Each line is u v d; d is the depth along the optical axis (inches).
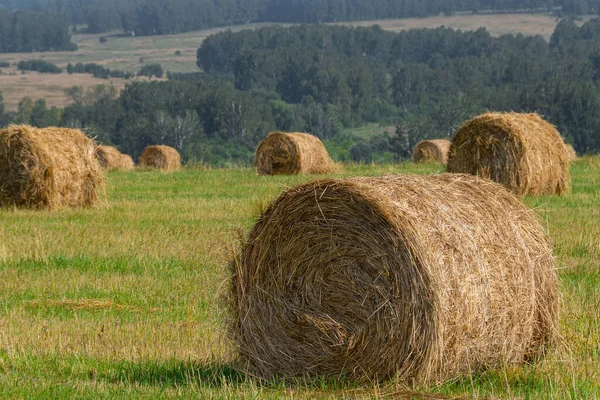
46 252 1385.3
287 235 775.7
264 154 3107.8
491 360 759.1
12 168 1943.9
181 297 1096.8
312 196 765.3
